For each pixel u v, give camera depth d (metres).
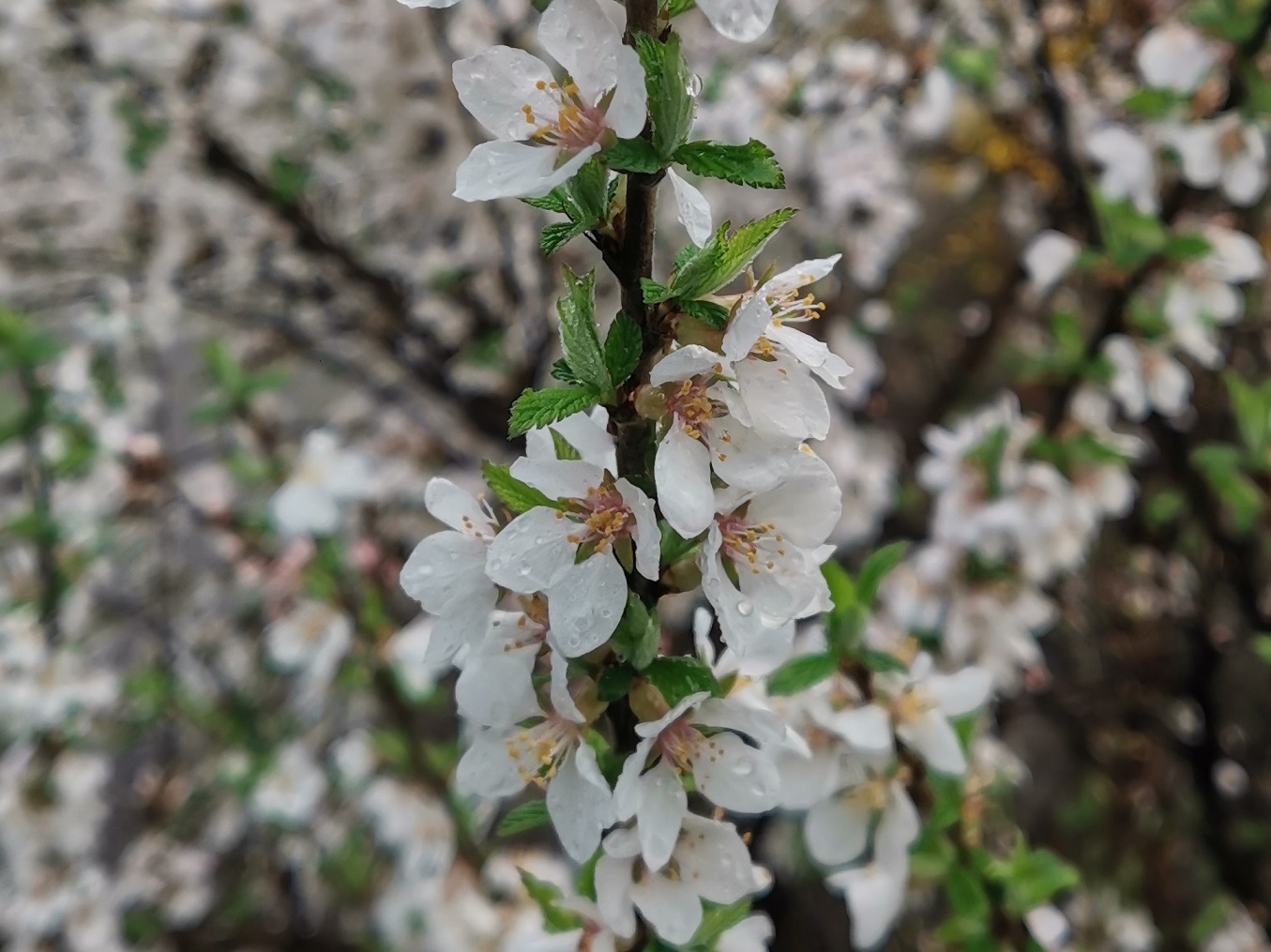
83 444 0.36
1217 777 0.39
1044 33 0.33
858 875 0.18
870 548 0.44
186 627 0.45
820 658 0.16
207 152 0.40
